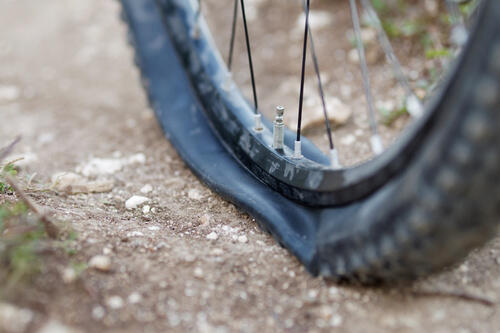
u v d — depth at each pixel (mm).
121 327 778
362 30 1100
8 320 769
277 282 812
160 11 993
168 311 789
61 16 1330
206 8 1218
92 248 817
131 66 1148
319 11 1148
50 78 1134
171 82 973
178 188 919
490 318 791
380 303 799
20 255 785
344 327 788
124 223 862
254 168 875
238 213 878
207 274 813
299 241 825
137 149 993
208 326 784
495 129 734
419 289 805
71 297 787
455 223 751
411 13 1099
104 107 1077
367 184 787
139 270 809
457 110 742
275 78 1083
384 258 773
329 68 1077
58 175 922
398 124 993
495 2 734
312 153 883
